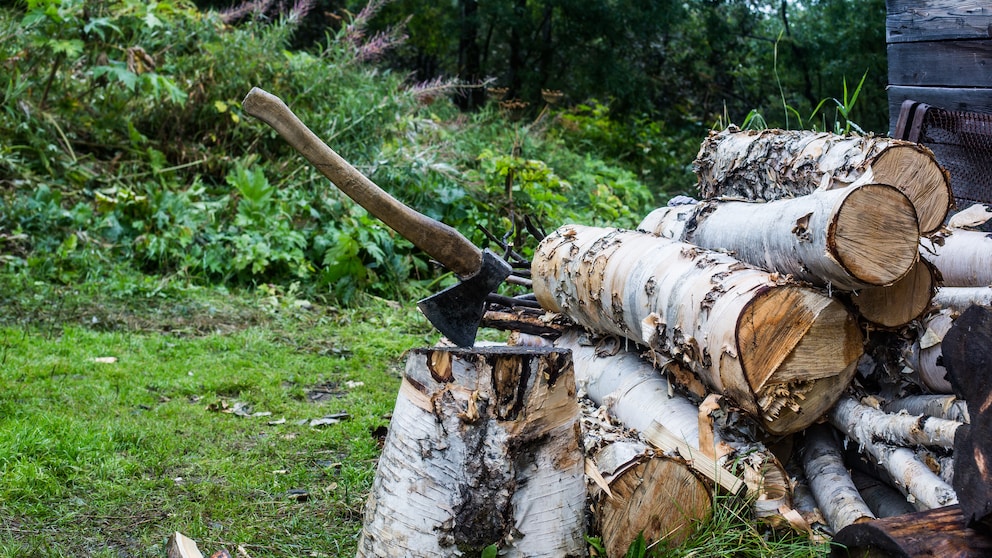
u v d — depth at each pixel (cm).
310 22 1575
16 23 849
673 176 1410
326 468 385
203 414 454
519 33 1562
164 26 917
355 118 896
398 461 264
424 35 1616
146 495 351
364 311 711
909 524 227
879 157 291
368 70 1113
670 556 273
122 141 881
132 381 496
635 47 1642
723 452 281
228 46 909
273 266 750
